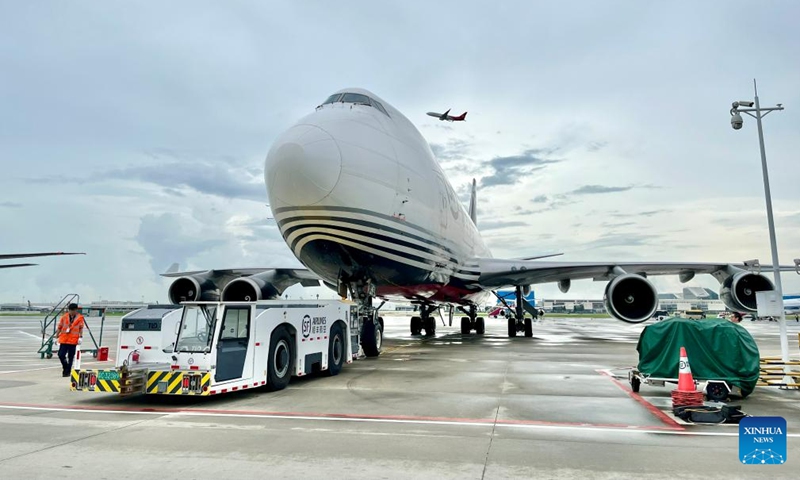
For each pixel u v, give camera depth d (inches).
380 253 579.8
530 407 333.7
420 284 719.1
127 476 201.2
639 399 360.8
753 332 1330.0
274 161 530.6
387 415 313.0
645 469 208.5
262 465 214.8
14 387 439.8
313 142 526.0
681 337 369.4
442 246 703.1
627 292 703.7
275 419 305.1
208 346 355.6
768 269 681.0
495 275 844.6
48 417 316.5
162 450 238.2
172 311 395.5
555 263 787.4
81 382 354.9
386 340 994.1
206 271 781.3
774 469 207.9
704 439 256.1
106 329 1549.0
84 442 253.1
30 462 218.8
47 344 706.8
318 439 257.1
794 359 579.2
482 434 265.7
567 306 5649.6
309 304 473.7
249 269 782.5
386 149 582.6
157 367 365.7
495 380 448.1
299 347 437.1
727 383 355.3
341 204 528.1
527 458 223.9
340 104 608.4
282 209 547.8
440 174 723.4
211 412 327.9
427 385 425.1
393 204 577.6
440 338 1067.9
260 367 387.9
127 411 334.3
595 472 204.8
